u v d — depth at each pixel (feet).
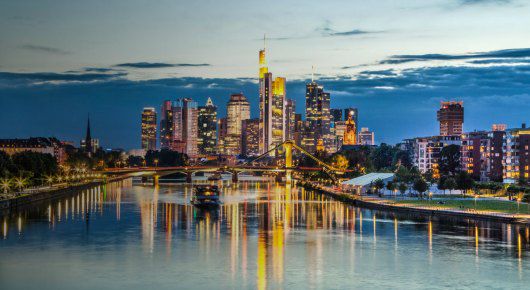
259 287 511.40
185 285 517.96
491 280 530.27
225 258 612.70
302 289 506.07
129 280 532.73
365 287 511.81
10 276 546.26
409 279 534.78
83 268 572.51
